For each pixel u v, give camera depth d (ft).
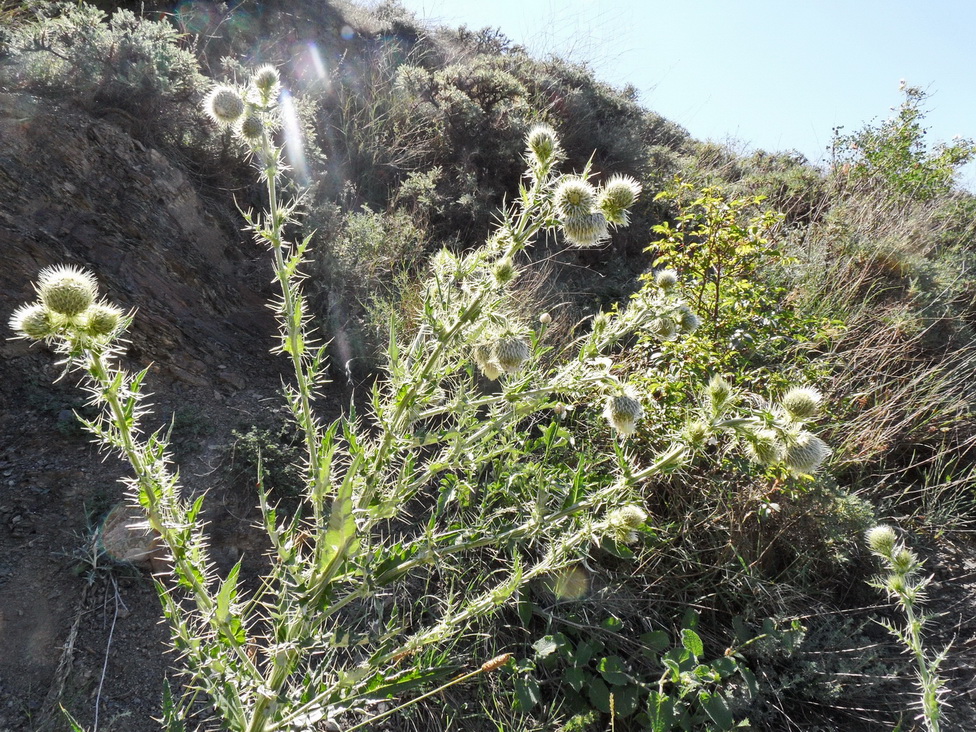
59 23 16.96
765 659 11.15
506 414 7.48
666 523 12.16
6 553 9.12
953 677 11.76
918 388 15.97
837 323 15.16
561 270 20.42
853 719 10.88
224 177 17.75
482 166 23.76
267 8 28.09
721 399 7.26
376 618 10.15
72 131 14.38
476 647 10.18
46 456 10.30
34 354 11.43
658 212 24.27
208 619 6.10
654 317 8.10
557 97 28.25
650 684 10.23
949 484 14.51
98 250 13.20
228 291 15.53
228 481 11.04
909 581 11.20
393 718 9.45
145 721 8.38
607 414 7.71
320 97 24.00
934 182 28.19
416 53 32.07
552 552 7.37
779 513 12.42
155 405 11.71
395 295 16.25
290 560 6.66
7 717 7.84
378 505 6.81
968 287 20.97
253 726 6.48
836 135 32.63
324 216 17.30
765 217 15.44
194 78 18.20
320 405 13.38
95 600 9.12
